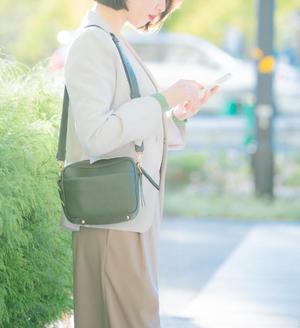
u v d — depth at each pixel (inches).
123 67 186.5
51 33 1055.6
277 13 1150.3
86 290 191.6
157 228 192.5
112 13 191.6
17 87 231.9
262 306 329.7
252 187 653.9
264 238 498.0
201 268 406.9
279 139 709.3
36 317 230.7
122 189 182.1
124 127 179.5
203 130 721.6
